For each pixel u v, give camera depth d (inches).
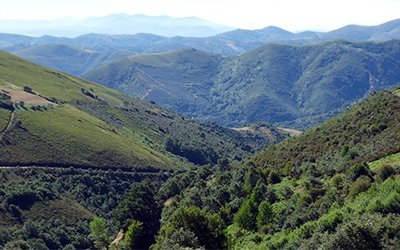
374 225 1384.1
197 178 4261.8
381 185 1882.4
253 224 2476.6
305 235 1765.5
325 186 2453.2
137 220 3265.3
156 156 7677.2
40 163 5753.0
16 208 4352.9
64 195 5182.1
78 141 6727.4
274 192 2743.6
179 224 2154.3
